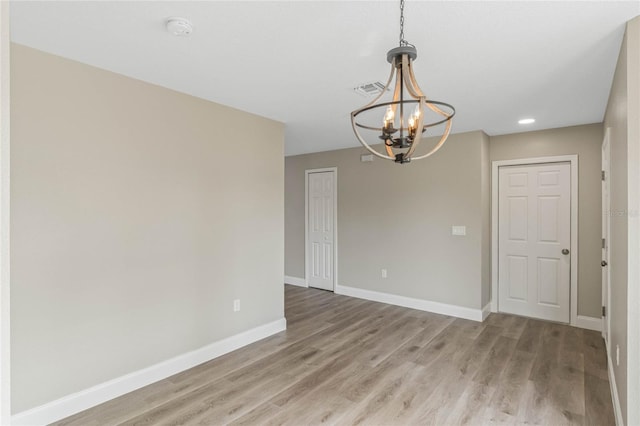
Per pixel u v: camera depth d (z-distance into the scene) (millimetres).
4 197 730
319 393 2617
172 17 1808
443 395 2584
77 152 2361
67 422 2248
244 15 1786
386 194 5102
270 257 3834
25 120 2141
